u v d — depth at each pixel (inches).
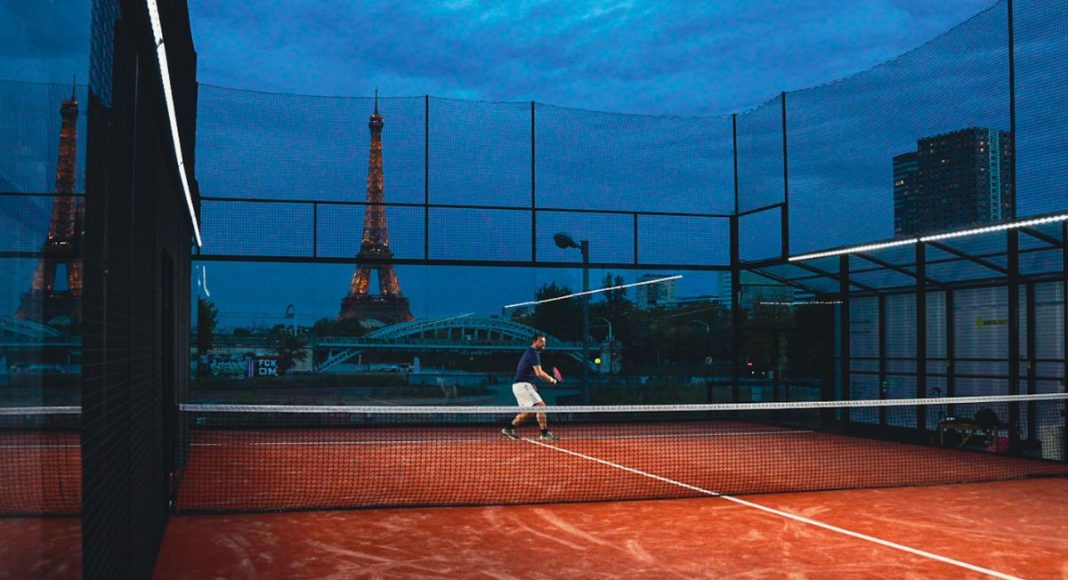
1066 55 344.5
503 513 262.8
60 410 84.4
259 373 655.1
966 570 197.5
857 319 537.0
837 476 342.6
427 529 239.5
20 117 65.9
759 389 588.4
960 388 463.5
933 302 485.1
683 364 700.0
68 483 87.0
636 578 190.5
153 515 190.2
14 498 66.4
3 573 65.0
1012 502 284.4
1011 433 403.5
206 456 397.4
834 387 548.7
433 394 695.7
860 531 239.5
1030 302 418.9
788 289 575.5
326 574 191.6
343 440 474.6
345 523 246.8
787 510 269.9
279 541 223.3
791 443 466.0
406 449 430.3
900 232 453.7
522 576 191.8
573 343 720.3
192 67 325.4
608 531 238.5
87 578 92.7
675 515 261.4
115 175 117.6
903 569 198.5
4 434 63.7
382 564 201.2
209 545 218.2
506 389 724.0
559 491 303.3
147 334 171.6
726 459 396.8
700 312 750.5
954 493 301.7
